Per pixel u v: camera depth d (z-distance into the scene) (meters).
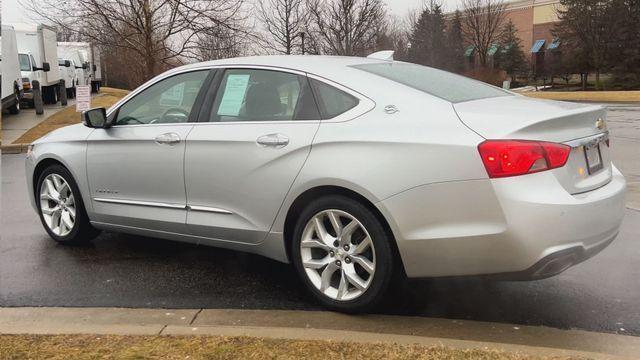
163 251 5.40
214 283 4.57
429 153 3.45
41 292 4.36
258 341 3.28
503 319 3.83
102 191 5.07
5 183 9.21
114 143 4.91
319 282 3.96
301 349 3.17
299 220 3.96
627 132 15.27
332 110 3.90
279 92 4.20
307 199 3.96
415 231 3.50
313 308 4.04
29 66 20.48
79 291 4.39
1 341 3.32
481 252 3.37
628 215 6.49
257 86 4.30
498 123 3.41
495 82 51.94
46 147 5.47
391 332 3.62
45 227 5.63
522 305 4.06
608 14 44.12
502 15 57.53
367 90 3.85
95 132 5.14
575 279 4.55
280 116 4.12
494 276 3.44
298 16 26.61
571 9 46.59
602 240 3.57
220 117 4.40
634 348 3.39
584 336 3.56
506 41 57.06
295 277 4.70
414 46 52.69
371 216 3.64
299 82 4.12
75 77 29.48
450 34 54.28
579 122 3.66
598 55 44.91
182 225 4.55
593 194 3.58
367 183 3.58
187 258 5.19
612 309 3.98
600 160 3.88
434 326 3.71
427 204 3.45
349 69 4.07
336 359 3.06
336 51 26.62
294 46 26.94
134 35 17.84
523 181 3.29
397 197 3.51
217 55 19.97
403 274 3.83
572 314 3.90
